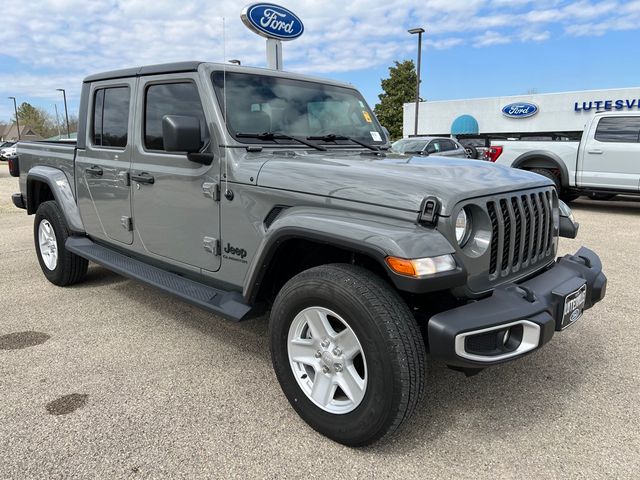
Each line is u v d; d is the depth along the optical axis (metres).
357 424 2.32
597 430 2.60
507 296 2.38
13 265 5.89
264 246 2.64
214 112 3.04
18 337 3.77
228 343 3.68
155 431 2.57
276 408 2.80
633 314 4.22
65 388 3.00
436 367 3.30
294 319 2.55
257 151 3.04
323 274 2.39
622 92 24.62
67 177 4.59
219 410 2.78
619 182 9.51
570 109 26.31
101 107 4.05
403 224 2.27
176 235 3.41
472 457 2.38
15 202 5.57
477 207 2.35
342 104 3.84
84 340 3.71
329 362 2.45
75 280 4.92
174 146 2.80
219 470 2.28
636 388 3.02
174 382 3.09
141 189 3.63
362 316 2.21
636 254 6.37
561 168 10.11
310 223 2.43
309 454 2.40
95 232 4.33
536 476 2.25
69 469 2.28
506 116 28.41
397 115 45.50
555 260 3.12
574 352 3.51
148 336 3.80
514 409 2.80
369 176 2.48
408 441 2.50
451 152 11.27
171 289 3.30
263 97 3.31
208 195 3.09
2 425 2.61
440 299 2.46
